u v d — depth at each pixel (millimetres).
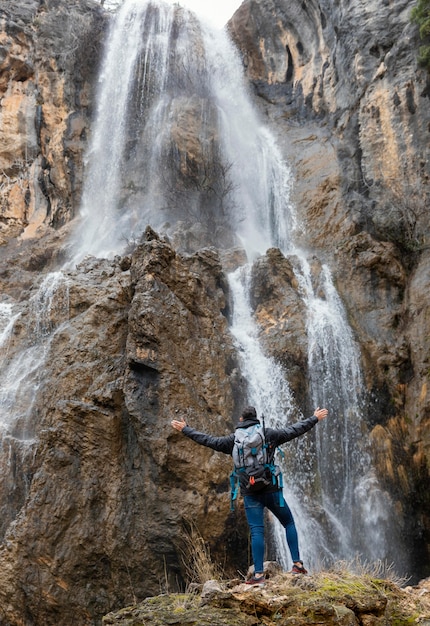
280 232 21766
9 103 24375
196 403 12680
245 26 28359
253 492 6695
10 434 13836
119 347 13594
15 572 11328
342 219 20016
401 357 16172
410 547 14188
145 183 23438
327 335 15992
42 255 21297
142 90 26078
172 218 21641
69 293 15508
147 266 13523
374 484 14320
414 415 15523
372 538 13867
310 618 5914
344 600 6188
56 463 11953
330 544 13430
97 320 14023
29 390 14312
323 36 25125
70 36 26000
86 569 11500
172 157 23375
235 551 11859
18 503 12953
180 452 11867
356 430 15156
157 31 27516
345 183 20859
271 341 15484
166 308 13203
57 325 15469
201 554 10836
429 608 6598
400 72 20656
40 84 24922
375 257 17672
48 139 24500
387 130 20547
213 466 11938
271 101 26609
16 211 23328
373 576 7391
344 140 22000
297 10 26422
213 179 23062
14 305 16812
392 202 19484
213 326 14359
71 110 25062
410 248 18266
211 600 6195
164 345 12789
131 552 11539
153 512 11625
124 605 11406
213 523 11703
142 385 12391
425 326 16359
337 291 17609
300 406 14883
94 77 26156
